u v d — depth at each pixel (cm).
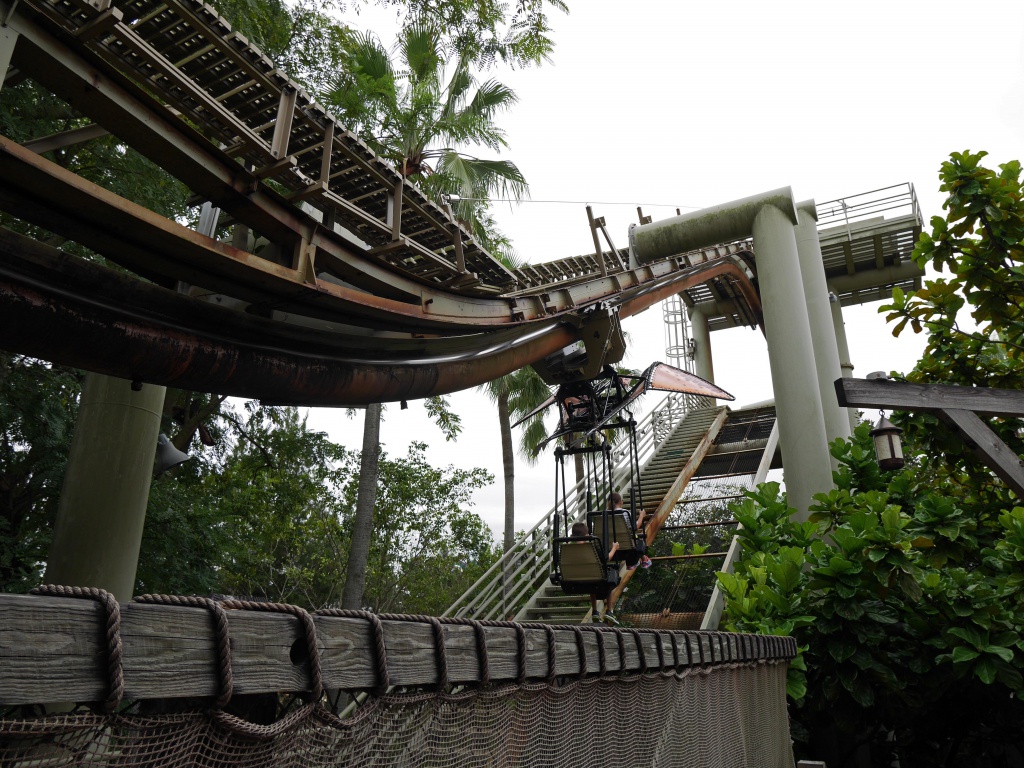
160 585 1215
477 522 2608
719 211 1415
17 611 88
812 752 802
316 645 132
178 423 1692
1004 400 562
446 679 170
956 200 716
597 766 248
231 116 471
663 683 328
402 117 1490
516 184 1622
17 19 384
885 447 810
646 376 886
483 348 785
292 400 593
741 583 784
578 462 1462
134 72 452
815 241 1795
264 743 123
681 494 1516
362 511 1511
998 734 767
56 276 430
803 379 1295
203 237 466
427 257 630
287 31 1162
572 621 989
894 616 714
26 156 376
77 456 636
